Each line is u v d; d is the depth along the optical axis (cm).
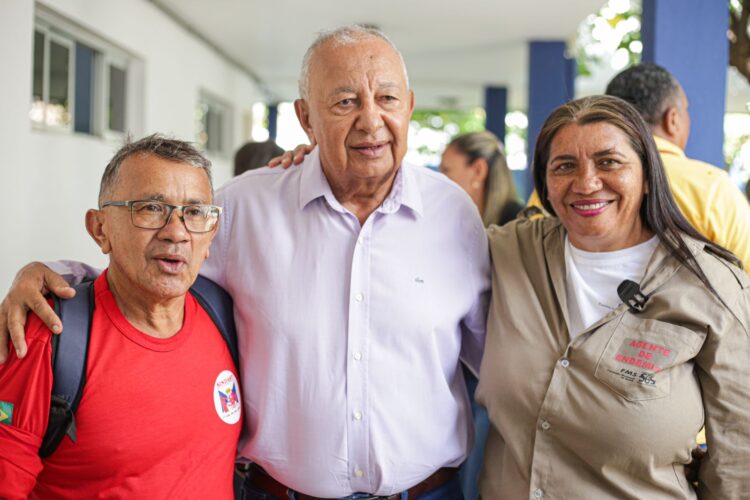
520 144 1827
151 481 158
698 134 366
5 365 151
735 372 172
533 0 642
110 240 163
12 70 401
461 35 774
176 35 697
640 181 180
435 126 1870
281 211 200
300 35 775
